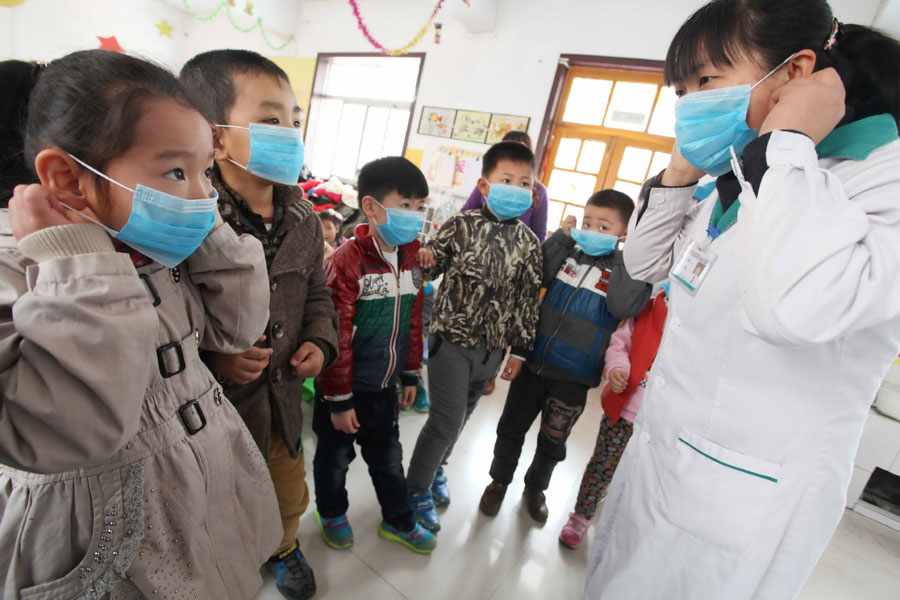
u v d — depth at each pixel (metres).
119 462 0.55
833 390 0.65
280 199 0.96
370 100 4.98
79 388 0.44
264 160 0.84
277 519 0.81
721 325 0.70
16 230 0.46
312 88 5.22
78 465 0.46
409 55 4.38
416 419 2.18
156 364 0.59
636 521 0.83
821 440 0.66
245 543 0.74
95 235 0.48
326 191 2.31
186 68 0.84
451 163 4.08
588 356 1.51
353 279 1.21
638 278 1.10
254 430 0.94
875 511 2.14
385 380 1.31
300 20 5.31
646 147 3.42
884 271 0.50
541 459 1.64
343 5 4.91
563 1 3.50
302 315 1.02
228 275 0.67
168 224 0.54
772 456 0.67
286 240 0.94
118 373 0.46
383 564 1.33
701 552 0.72
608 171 3.56
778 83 0.63
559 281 1.57
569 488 1.91
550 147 3.76
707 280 0.74
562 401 1.54
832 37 0.63
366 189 1.22
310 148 5.41
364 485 1.65
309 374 0.96
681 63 0.70
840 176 0.60
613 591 0.84
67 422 0.44
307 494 1.18
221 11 5.21
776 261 0.52
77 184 0.50
